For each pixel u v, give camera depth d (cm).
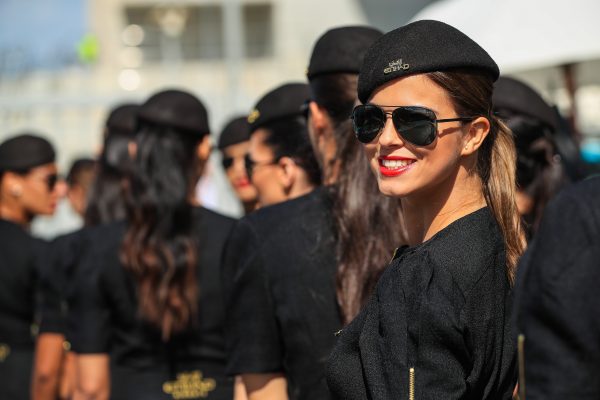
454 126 256
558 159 459
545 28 625
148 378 443
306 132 385
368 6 1950
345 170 331
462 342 239
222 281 357
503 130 272
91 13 2289
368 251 321
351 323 270
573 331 192
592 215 197
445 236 254
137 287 441
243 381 348
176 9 2289
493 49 636
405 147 258
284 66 1873
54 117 1030
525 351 201
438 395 237
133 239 440
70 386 590
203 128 455
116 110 592
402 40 259
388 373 246
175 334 439
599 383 191
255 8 2281
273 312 339
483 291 246
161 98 454
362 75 268
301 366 332
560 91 845
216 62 2138
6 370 654
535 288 200
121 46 2286
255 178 399
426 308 242
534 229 381
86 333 451
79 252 464
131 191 447
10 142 677
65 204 1016
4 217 677
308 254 332
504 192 265
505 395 247
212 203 934
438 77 254
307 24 2177
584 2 625
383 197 324
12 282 653
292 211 342
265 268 339
